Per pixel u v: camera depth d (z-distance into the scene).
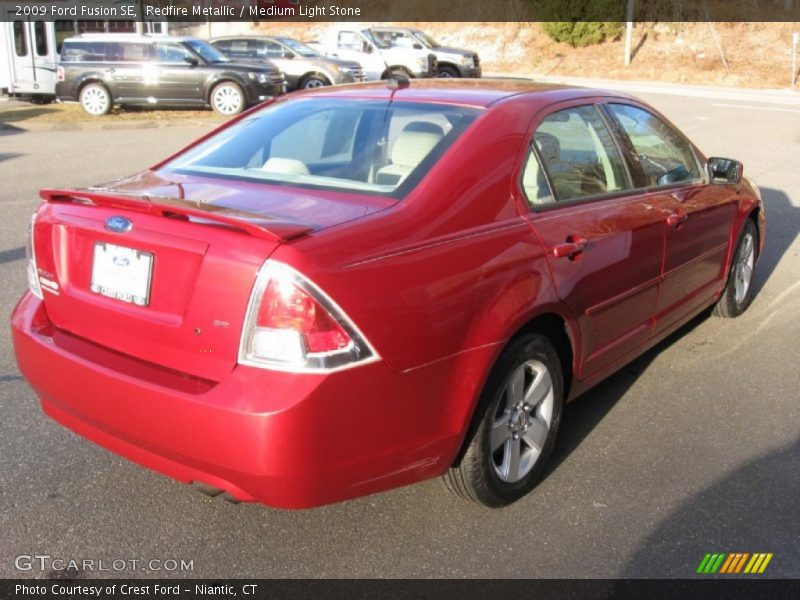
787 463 3.98
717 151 14.11
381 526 3.41
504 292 3.22
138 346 2.98
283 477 2.68
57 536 3.29
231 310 2.72
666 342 5.56
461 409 3.10
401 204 3.15
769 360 5.26
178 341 2.85
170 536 3.32
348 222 2.95
